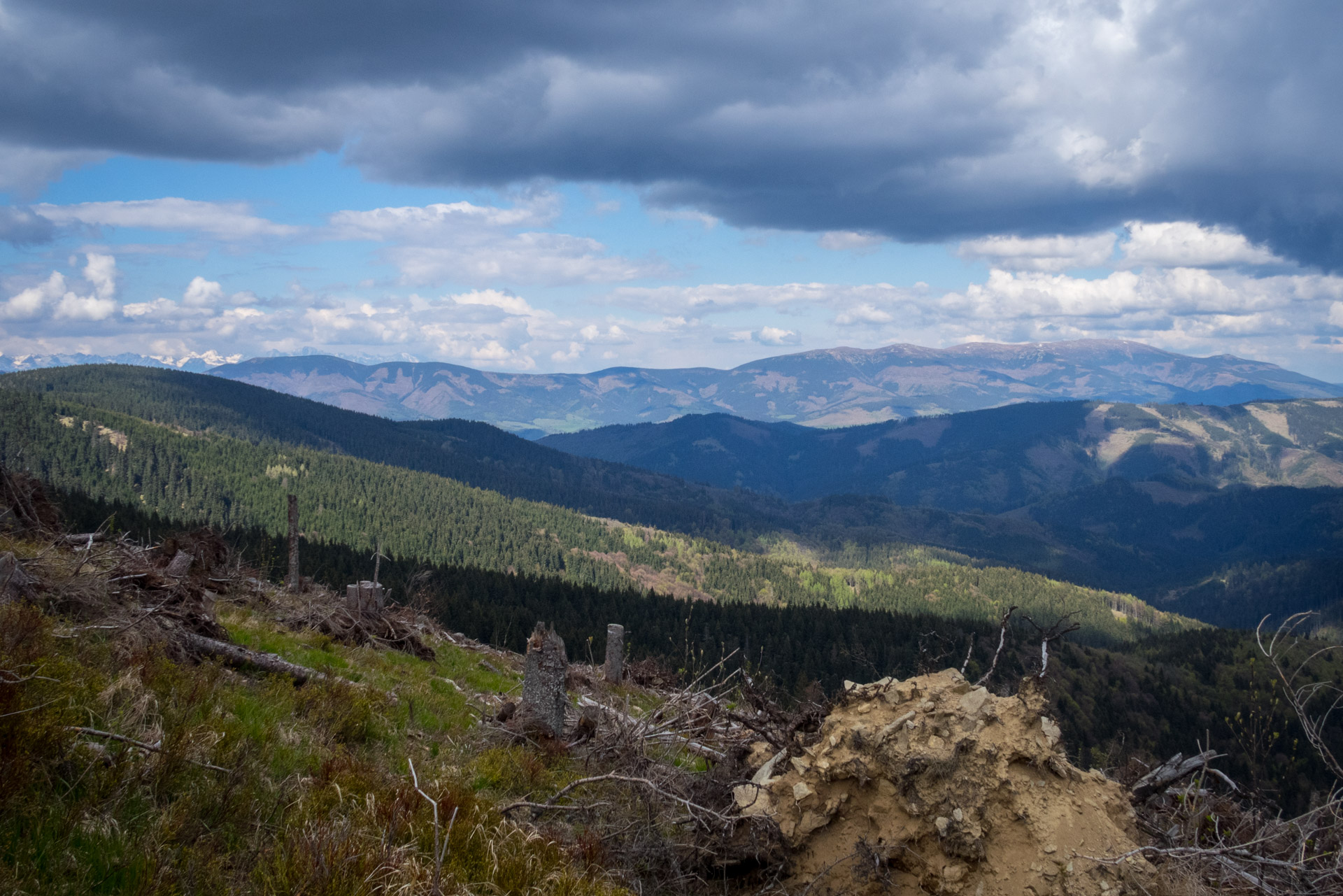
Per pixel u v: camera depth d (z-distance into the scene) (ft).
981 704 21.30
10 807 13.58
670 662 72.59
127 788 15.76
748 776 24.89
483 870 16.98
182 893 13.42
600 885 18.66
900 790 20.12
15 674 16.84
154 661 23.82
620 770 27.02
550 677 31.63
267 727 22.54
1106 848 19.33
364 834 16.25
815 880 19.74
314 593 58.39
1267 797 23.26
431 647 57.16
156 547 48.16
